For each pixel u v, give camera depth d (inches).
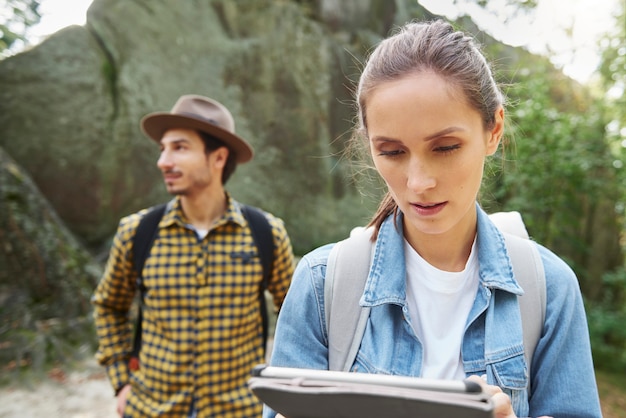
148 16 234.2
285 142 251.6
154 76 230.5
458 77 29.2
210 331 68.5
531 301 33.8
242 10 252.2
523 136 176.9
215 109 76.4
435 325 34.9
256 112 248.1
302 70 254.7
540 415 33.6
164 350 68.3
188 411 67.4
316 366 35.0
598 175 197.8
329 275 36.0
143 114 224.7
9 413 121.1
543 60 185.9
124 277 72.9
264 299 74.1
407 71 29.4
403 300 34.6
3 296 161.2
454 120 29.0
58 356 150.6
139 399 69.5
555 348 33.3
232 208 73.0
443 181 29.7
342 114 263.7
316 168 254.1
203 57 241.9
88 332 165.0
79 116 212.2
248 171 242.8
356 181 47.5
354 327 35.0
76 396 132.5
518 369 32.3
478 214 36.3
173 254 69.7
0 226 165.9
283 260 75.3
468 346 33.7
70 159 210.1
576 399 32.6
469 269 35.4
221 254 70.6
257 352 73.0
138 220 71.7
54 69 211.3
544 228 197.5
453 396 22.6
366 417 23.6
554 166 177.3
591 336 202.2
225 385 68.9
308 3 267.4
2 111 203.2
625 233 232.8
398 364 33.6
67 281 172.1
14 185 174.9
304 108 253.8
